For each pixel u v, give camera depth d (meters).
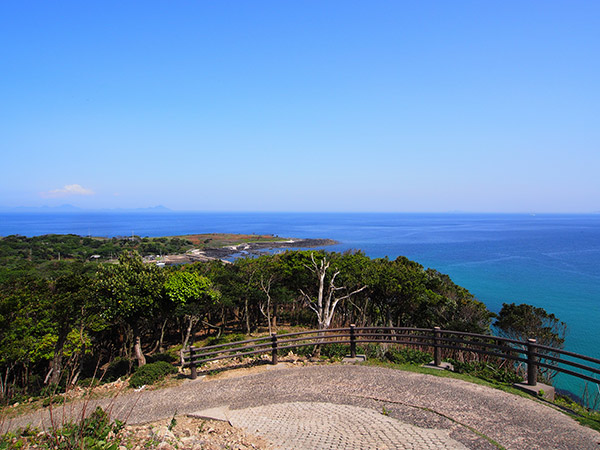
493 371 10.26
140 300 17.83
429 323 29.69
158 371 11.40
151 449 6.25
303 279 31.83
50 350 19.34
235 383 10.24
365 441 6.58
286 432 7.25
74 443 5.71
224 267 39.31
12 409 10.09
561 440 6.35
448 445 6.28
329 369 10.77
